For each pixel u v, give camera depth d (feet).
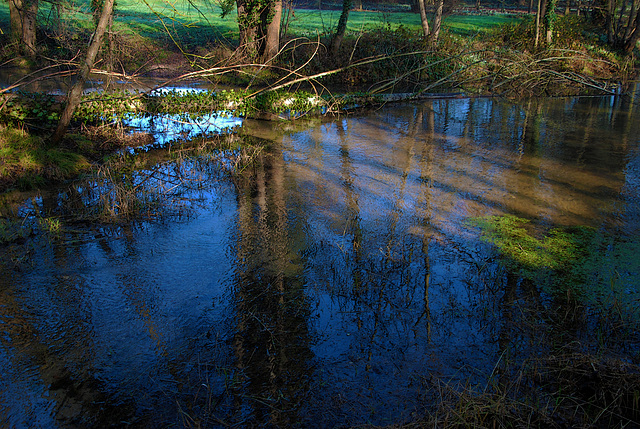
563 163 35.45
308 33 89.66
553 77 66.74
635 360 14.74
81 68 33.19
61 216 25.59
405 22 112.37
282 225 25.03
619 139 42.39
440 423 12.12
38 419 12.97
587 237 23.50
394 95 61.77
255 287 19.38
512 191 29.84
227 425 12.70
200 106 47.96
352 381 14.24
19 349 15.69
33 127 36.22
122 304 18.17
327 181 31.60
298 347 15.83
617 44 100.63
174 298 18.58
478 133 44.70
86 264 20.99
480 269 20.34
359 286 19.39
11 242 22.70
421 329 16.66
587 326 16.58
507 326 16.70
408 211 26.86
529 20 95.40
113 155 35.96
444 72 72.18
